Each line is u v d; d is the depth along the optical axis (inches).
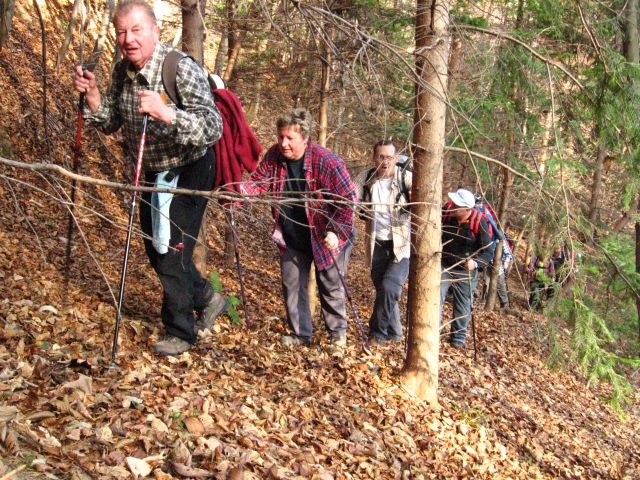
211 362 165.6
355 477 139.5
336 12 245.0
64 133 356.5
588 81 221.9
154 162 146.9
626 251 294.4
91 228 279.9
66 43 279.6
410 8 241.1
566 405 320.2
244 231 395.5
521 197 329.7
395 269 234.5
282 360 189.0
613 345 268.4
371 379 198.8
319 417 160.2
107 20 361.1
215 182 155.1
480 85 240.2
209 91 140.9
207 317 183.8
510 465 201.8
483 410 239.9
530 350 383.6
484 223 280.4
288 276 206.4
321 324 251.6
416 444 174.9
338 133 285.7
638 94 205.8
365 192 232.1
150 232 156.8
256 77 338.6
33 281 180.4
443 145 195.0
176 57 137.9
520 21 302.2
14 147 307.0
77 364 136.6
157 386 138.0
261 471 119.7
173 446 114.7
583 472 236.4
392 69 171.5
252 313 237.5
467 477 172.6
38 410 110.4
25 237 230.4
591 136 231.1
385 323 239.3
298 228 201.5
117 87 148.9
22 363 125.0
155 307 194.7
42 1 467.8
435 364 205.5
